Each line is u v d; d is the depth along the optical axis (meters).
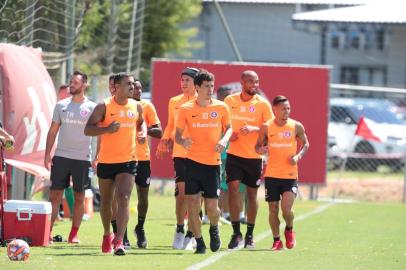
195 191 36.66
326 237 46.03
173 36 103.38
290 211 39.69
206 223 51.75
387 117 99.44
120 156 35.94
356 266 34.41
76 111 40.88
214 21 129.88
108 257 35.28
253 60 129.88
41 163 45.69
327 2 114.56
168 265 33.16
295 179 40.03
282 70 70.81
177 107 40.53
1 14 49.62
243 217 52.06
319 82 70.44
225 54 129.88
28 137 44.72
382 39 132.12
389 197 77.31
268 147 40.06
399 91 72.56
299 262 35.16
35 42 54.09
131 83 35.81
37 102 45.56
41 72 47.16
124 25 78.25
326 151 70.56
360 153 97.94
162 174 71.81
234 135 40.69
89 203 52.78
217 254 37.16
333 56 132.25
